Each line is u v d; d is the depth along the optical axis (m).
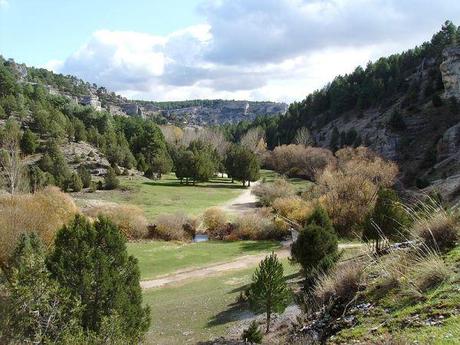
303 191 65.19
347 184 45.84
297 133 124.75
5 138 73.25
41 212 31.47
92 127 109.38
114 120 139.25
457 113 94.12
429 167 82.00
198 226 51.12
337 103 137.38
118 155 92.56
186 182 85.19
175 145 124.56
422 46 139.25
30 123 97.75
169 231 47.25
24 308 7.39
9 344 7.18
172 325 19.89
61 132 93.44
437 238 7.65
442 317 5.14
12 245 24.70
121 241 14.11
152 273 35.19
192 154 85.69
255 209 58.19
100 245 13.73
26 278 7.64
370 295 6.88
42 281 7.72
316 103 148.25
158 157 94.50
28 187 54.03
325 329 6.88
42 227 30.36
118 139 106.81
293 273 27.12
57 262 12.86
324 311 7.84
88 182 70.88
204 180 84.44
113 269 13.20
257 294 15.66
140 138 110.38
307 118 149.00
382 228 17.80
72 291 12.11
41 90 134.25
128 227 46.16
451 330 4.71
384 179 57.94
